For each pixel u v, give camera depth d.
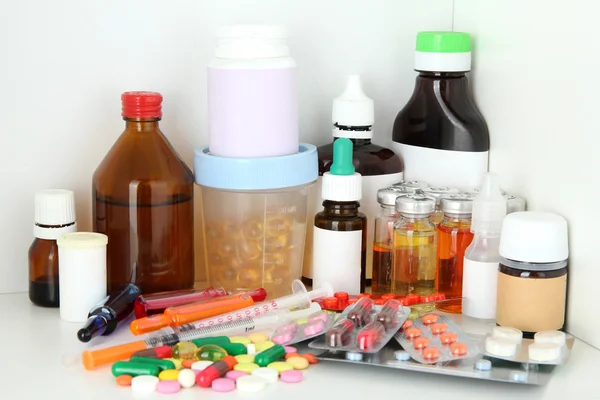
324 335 0.87
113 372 0.79
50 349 0.86
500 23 1.03
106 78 1.04
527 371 0.80
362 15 1.12
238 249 0.99
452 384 0.80
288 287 1.01
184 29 1.05
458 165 1.06
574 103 0.89
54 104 1.03
